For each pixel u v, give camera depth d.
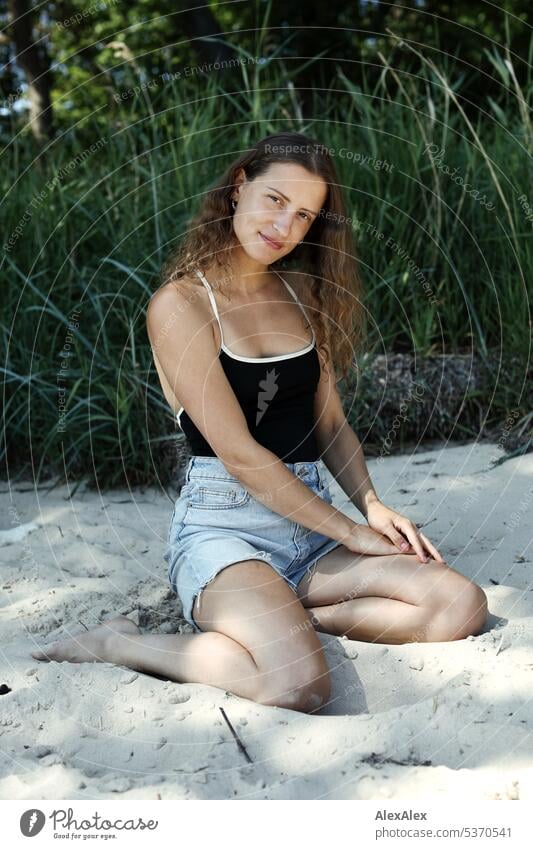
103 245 3.87
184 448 3.23
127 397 3.24
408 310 3.83
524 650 1.87
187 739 1.65
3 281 3.74
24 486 3.32
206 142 4.11
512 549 2.46
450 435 3.37
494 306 3.81
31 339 3.61
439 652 1.88
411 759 1.59
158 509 3.06
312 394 2.10
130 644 1.90
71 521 2.92
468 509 2.77
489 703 1.71
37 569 2.51
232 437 1.92
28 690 1.77
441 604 1.93
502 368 3.54
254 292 2.08
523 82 6.06
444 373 3.53
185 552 1.99
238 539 1.96
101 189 4.06
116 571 2.49
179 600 2.27
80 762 1.62
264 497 1.95
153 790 1.53
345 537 2.01
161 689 1.78
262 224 1.96
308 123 4.42
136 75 4.98
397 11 7.08
